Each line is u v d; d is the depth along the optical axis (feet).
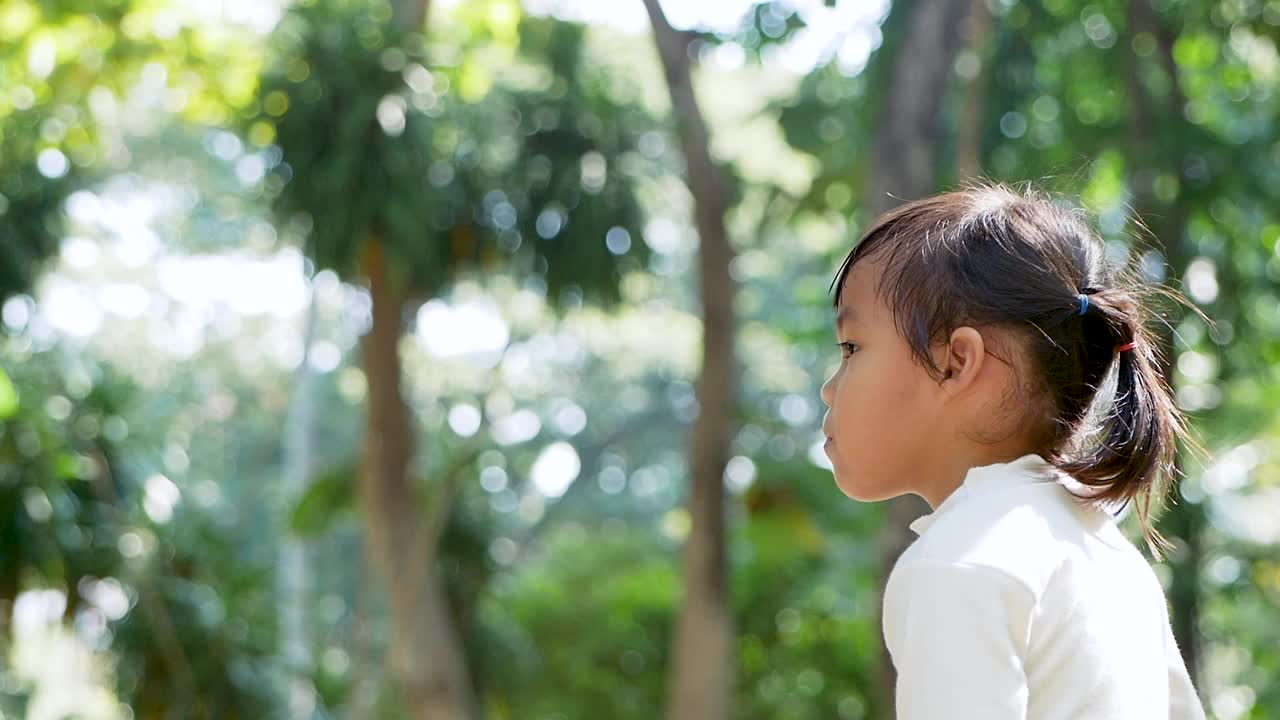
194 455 55.83
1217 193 22.43
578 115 23.31
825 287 29.99
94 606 18.76
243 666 19.30
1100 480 4.11
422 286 23.03
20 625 18.45
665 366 58.29
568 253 23.16
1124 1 23.09
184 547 19.99
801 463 29.81
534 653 29.53
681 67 22.74
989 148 24.07
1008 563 3.74
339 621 48.52
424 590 24.35
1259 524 32.53
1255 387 25.82
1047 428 4.10
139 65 22.90
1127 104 23.76
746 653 36.45
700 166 22.97
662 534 52.13
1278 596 27.94
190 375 58.85
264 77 20.16
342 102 20.06
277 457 58.95
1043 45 25.35
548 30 23.75
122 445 19.44
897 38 21.13
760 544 33.22
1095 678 3.77
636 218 23.54
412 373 50.11
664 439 58.39
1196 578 20.92
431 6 23.30
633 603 37.32
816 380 51.37
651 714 36.76
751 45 22.57
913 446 4.16
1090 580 3.89
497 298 44.11
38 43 22.02
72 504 17.98
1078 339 4.10
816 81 27.73
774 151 40.91
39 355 19.34
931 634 3.67
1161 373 4.55
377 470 24.16
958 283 4.08
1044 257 4.12
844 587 36.50
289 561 45.42
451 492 26.04
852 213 27.76
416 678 24.20
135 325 58.34
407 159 20.15
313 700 21.98
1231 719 31.04
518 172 23.06
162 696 18.93
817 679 36.14
